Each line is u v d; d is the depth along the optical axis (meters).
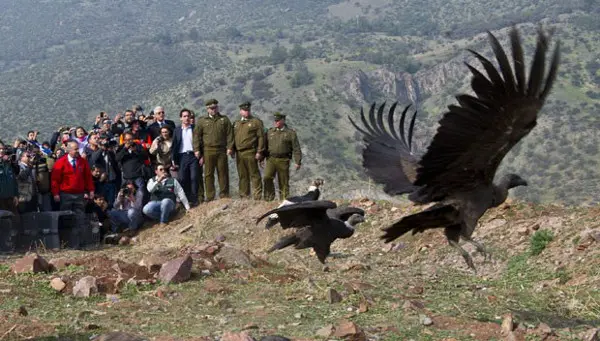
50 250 15.27
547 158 74.00
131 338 6.95
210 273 10.52
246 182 17.77
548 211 12.70
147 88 186.25
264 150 17.38
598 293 9.12
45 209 16.48
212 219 16.59
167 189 17.20
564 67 113.94
